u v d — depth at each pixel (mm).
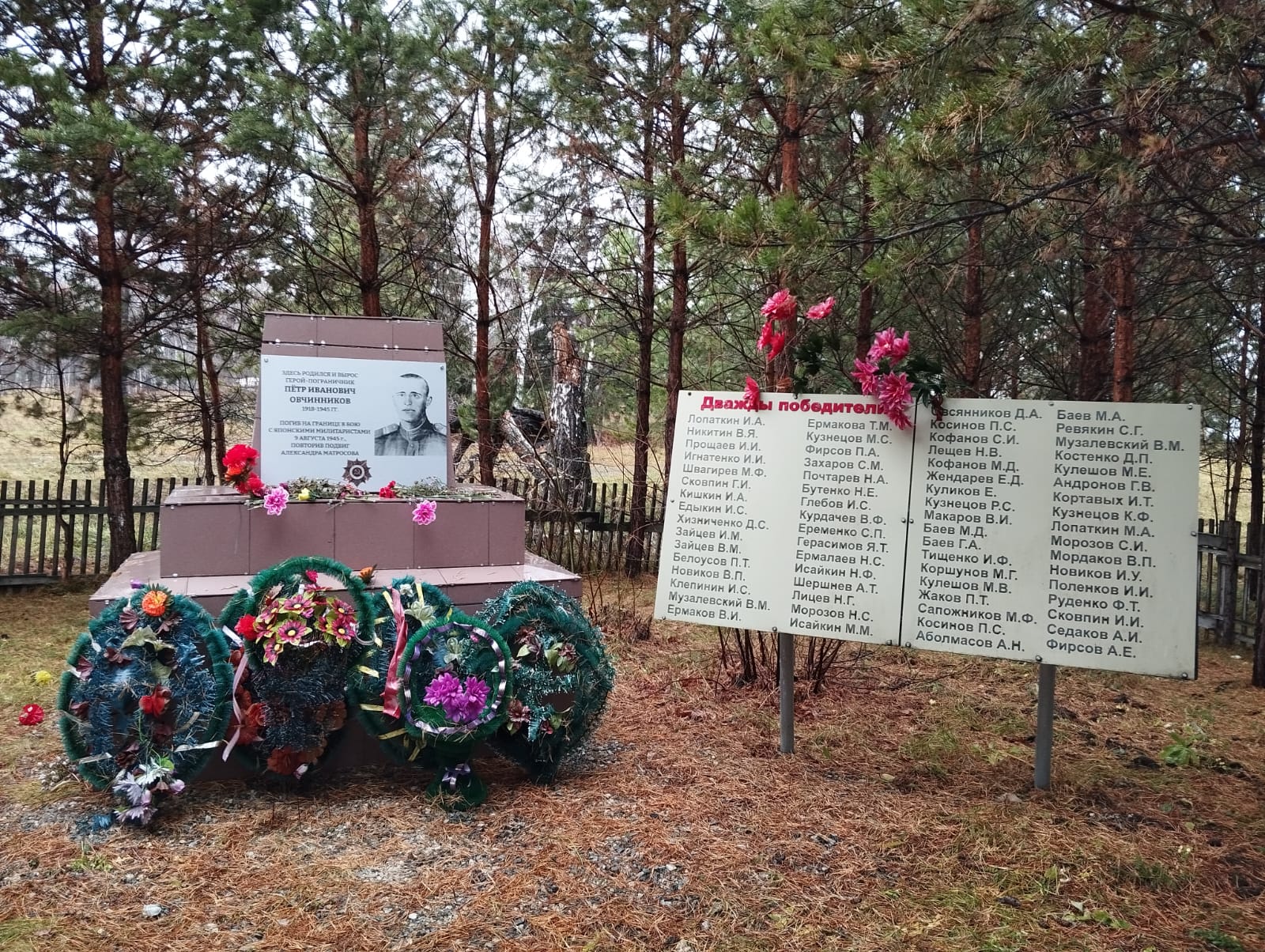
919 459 3986
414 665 3609
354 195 8242
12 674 5797
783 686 4430
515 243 10555
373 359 5719
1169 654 3521
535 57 8438
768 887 3119
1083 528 3699
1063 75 3459
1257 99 3898
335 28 7332
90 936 2736
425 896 3014
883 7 4051
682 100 8391
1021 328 9820
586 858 3299
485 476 9883
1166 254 7199
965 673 6262
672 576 4324
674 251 8844
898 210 4051
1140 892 3119
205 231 8633
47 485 8922
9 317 8234
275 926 2820
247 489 4461
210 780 3924
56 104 6809
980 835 3518
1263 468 8625
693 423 4410
